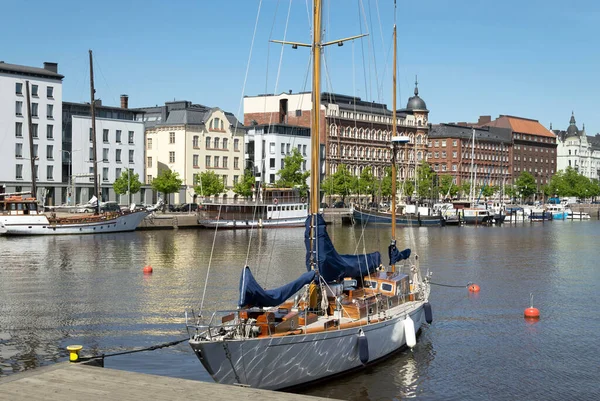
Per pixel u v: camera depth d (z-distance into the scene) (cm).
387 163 17112
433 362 2891
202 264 5947
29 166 11206
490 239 9638
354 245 8062
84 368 2022
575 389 2594
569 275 5616
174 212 11688
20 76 11050
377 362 2797
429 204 15062
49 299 4166
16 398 1753
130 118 12694
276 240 8625
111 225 9244
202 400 1755
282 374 2298
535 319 3794
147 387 1848
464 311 4019
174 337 3234
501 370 2803
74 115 11762
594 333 3469
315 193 2619
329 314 2664
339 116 15688
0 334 3281
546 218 17162
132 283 4816
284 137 14425
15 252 6731
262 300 2172
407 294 3241
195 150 13225
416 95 18638
